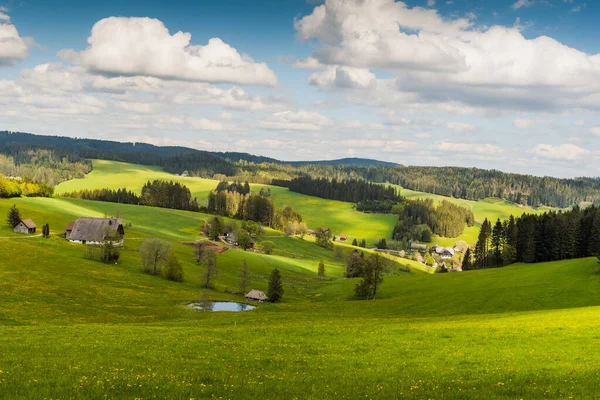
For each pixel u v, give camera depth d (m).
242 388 24.86
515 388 25.38
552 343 41.97
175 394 22.94
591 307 71.56
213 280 143.00
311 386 26.08
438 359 36.72
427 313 85.25
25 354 36.00
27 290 93.50
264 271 174.50
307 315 83.31
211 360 35.59
